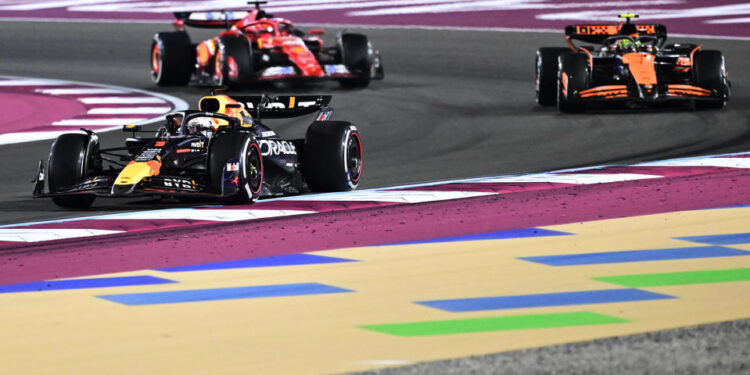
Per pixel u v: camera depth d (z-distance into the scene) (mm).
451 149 48812
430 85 71688
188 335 20344
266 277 25109
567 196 35719
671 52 59594
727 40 86312
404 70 79125
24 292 24000
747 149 46281
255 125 37531
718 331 19859
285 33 69500
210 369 18219
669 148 47375
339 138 37438
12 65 88000
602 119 56062
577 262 26172
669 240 28578
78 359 18922
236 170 33875
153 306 22562
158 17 113562
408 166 44438
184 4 123188
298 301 22828
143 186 32938
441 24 101562
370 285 24188
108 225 31906
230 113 36844
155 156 34031
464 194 36625
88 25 108312
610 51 59188
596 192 36375
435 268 25797
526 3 111688
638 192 36156
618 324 20625
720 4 105875
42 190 34906
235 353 19125
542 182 38781
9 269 26391
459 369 17844
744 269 25203
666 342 19188
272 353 19094
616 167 42031
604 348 18891
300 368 18203
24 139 53125
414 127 55344
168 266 26469
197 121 36375
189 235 30297
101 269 26266
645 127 53219
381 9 113000
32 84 77875
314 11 113812
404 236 29766
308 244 28844
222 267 26234
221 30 104438
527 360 18266
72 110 64938
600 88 56281
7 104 68500
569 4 109688
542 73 60719
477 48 87875
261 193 35688
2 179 42625
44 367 18516
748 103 60312
